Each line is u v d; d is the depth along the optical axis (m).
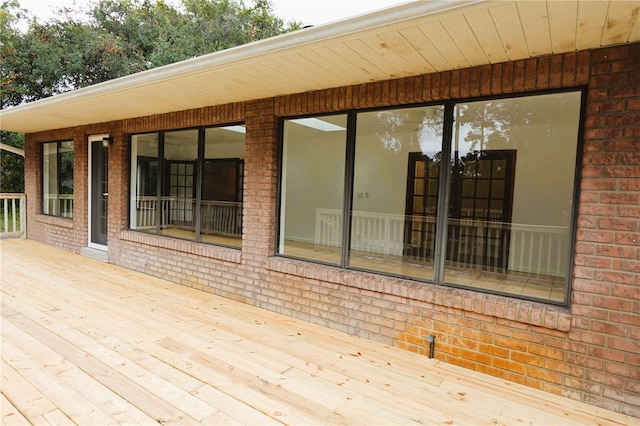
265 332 3.63
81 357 2.97
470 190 3.52
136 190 6.03
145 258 5.70
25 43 12.31
